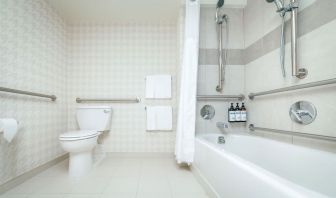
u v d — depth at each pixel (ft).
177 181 5.09
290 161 3.95
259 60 5.99
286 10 4.28
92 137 5.62
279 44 5.05
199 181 4.99
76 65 7.77
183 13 6.74
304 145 4.17
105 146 7.63
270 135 5.39
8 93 4.71
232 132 6.58
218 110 6.86
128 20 7.86
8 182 4.58
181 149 5.84
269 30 5.48
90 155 5.99
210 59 6.91
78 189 4.57
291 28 4.22
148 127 7.43
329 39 3.56
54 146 6.66
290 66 4.61
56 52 6.93
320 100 3.75
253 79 6.35
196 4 6.07
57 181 5.08
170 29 7.93
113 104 7.74
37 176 5.47
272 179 2.16
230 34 7.04
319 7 3.76
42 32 6.15
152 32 7.90
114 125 7.68
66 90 7.61
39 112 5.89
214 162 3.90
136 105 7.74
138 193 4.36
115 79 7.77
